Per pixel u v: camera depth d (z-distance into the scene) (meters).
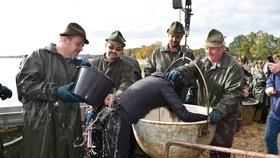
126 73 4.14
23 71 2.96
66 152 3.10
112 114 3.14
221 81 3.65
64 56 3.14
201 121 3.11
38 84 2.91
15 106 4.74
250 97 8.75
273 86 4.38
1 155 3.08
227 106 3.43
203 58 3.90
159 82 3.24
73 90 2.88
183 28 4.68
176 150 3.03
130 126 3.19
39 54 3.04
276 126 4.40
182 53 4.62
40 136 2.98
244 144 6.22
